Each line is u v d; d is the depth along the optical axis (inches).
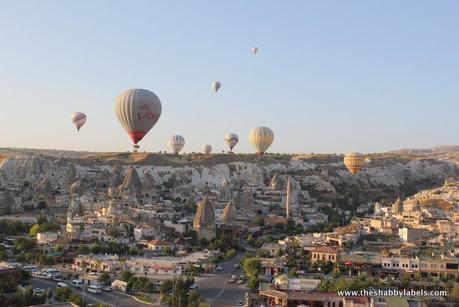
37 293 6934.1
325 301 6328.7
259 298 6776.6
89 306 6392.7
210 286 7736.2
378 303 5910.4
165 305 6766.7
